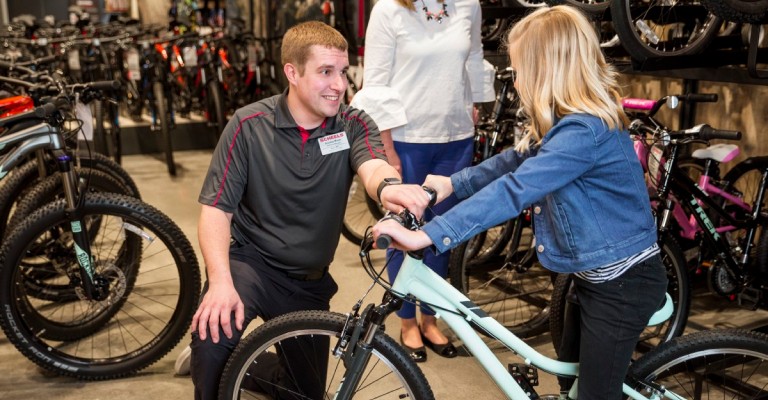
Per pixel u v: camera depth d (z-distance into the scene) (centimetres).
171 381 279
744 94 364
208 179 206
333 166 208
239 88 698
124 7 904
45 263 330
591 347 181
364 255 182
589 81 167
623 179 171
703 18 329
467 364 293
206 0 806
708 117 384
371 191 194
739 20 274
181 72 687
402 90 280
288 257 211
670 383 265
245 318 204
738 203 324
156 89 594
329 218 211
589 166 167
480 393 271
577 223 173
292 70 198
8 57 528
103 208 265
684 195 294
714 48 319
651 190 289
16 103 312
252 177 206
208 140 699
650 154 289
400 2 272
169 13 830
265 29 768
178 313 275
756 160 322
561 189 173
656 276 179
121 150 654
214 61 667
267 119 205
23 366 289
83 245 267
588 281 180
